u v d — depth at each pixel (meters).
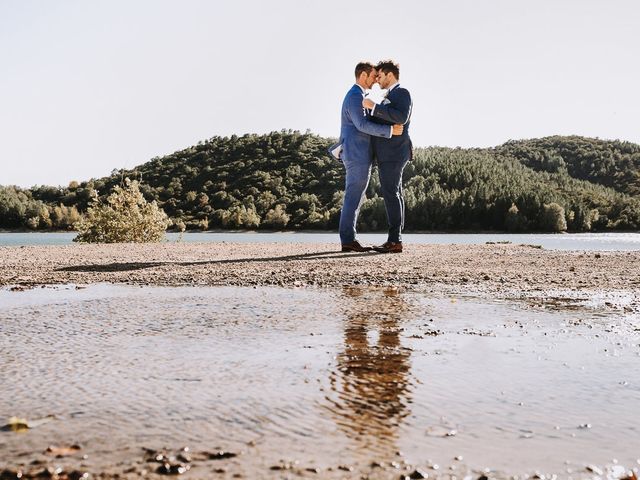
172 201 114.38
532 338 3.43
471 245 14.91
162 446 1.74
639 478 1.53
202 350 3.09
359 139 10.60
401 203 11.19
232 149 137.88
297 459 1.64
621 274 7.32
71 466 1.59
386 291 5.73
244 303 4.89
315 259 9.49
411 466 1.60
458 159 123.19
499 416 2.03
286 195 114.94
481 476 1.53
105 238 23.09
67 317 4.18
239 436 1.82
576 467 1.60
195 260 9.35
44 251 12.05
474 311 4.45
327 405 2.14
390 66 10.05
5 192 111.81
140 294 5.49
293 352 3.04
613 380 2.52
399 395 2.28
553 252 12.09
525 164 166.88
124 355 2.98
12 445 1.75
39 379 2.51
